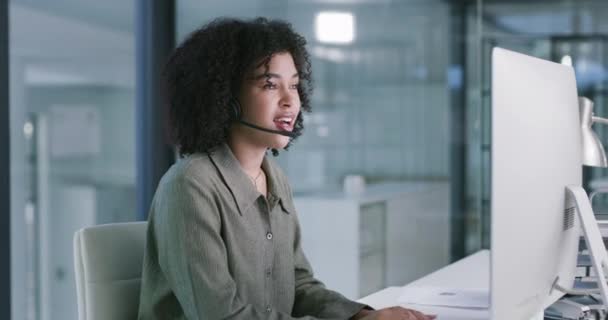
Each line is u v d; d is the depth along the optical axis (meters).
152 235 1.43
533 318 1.32
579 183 1.44
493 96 1.14
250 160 1.49
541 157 1.26
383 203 4.16
